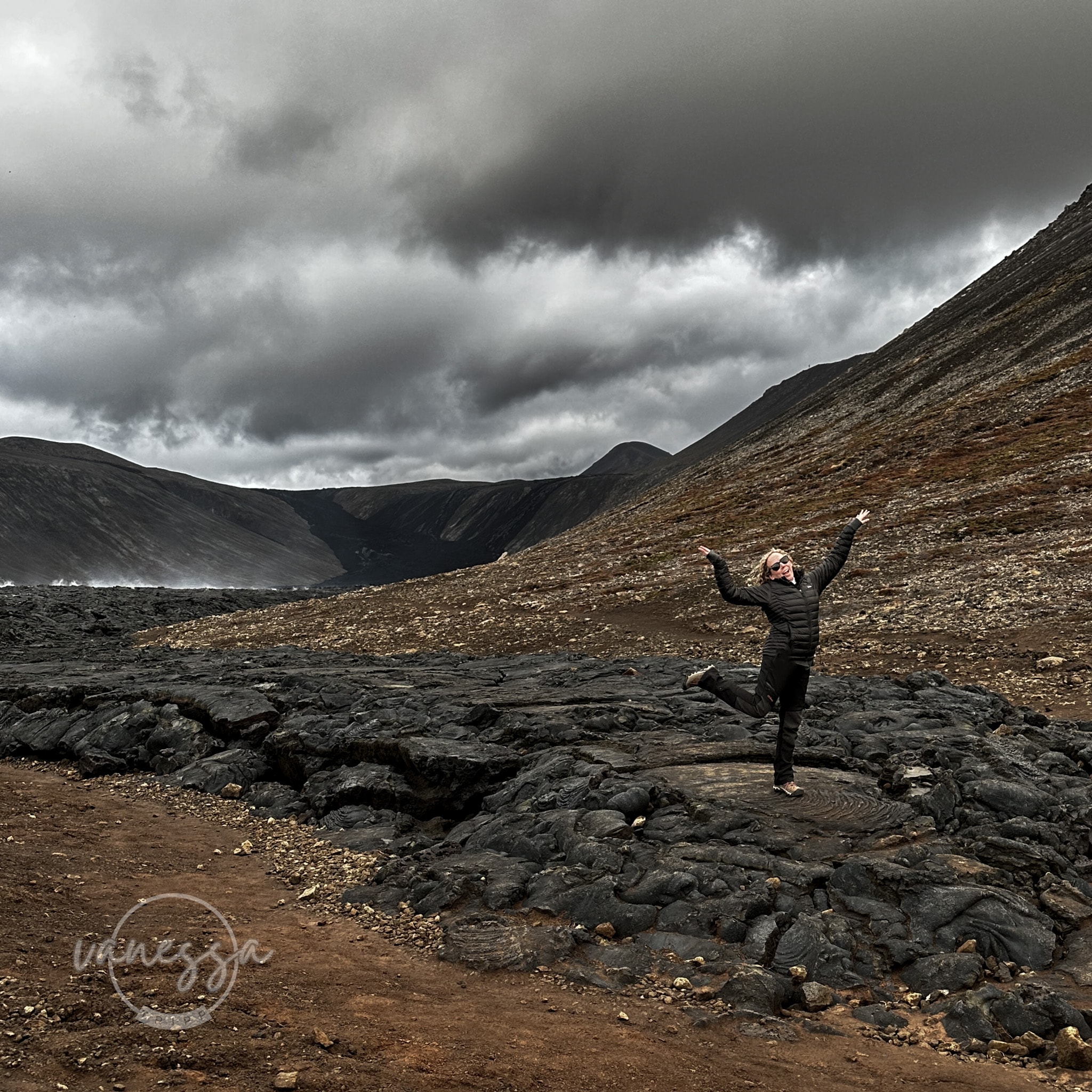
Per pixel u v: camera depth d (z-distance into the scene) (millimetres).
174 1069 4129
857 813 8672
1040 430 64812
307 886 8883
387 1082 4230
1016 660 19406
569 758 11094
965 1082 4820
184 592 96938
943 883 7176
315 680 18203
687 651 25281
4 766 16234
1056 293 109562
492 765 11500
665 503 108625
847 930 6625
